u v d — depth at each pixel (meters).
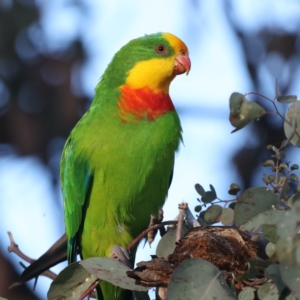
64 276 7.25
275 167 6.65
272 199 6.40
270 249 6.27
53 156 14.47
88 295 7.30
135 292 8.00
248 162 13.56
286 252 5.20
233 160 13.68
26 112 14.27
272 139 13.59
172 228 7.86
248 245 7.02
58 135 14.34
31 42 13.95
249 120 6.73
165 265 6.81
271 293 5.94
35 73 14.07
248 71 13.98
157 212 10.04
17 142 14.31
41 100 14.25
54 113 14.26
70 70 14.09
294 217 5.23
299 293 5.41
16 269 14.54
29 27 13.77
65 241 10.33
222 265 6.93
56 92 14.19
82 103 14.28
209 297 6.05
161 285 6.73
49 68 14.12
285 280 5.44
